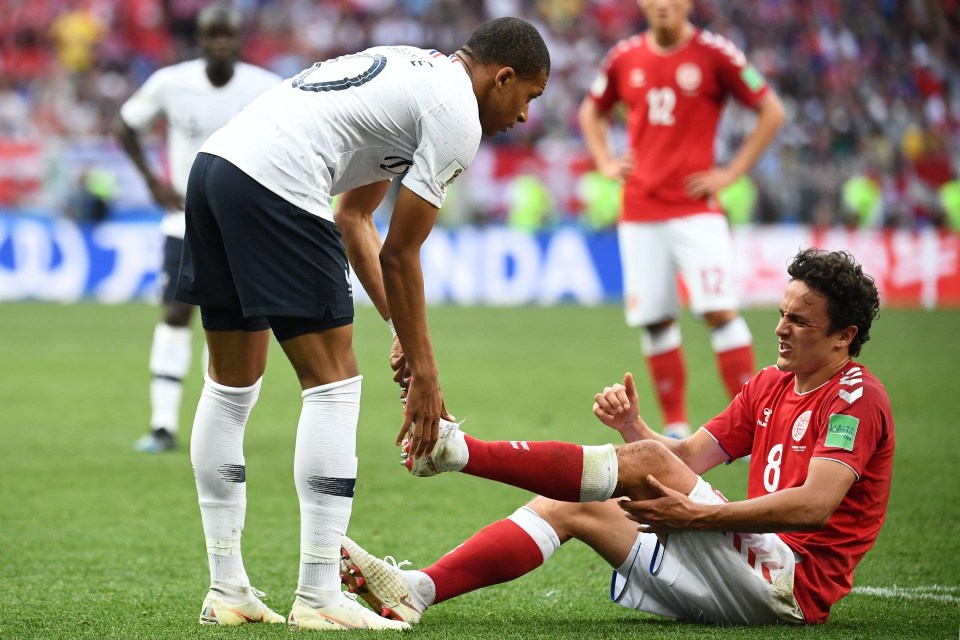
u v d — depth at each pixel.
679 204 28.61
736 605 13.16
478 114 13.00
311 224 12.73
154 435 28.44
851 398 12.91
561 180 81.31
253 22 96.75
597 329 59.19
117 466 26.02
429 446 12.78
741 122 86.25
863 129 95.12
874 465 13.16
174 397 28.59
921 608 14.82
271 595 15.70
